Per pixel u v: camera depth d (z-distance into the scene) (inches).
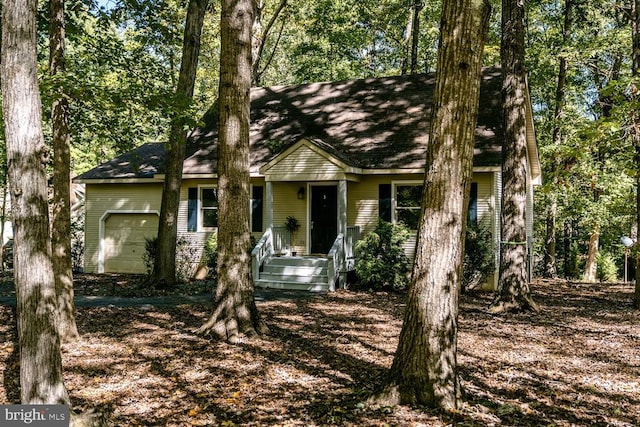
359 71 1189.1
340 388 234.8
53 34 327.9
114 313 422.6
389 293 568.4
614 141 317.7
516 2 458.6
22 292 173.9
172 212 581.9
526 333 360.5
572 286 696.4
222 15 346.9
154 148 862.5
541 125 983.0
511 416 197.9
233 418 200.4
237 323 336.2
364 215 655.1
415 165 604.1
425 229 205.6
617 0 738.2
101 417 188.7
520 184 455.5
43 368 174.1
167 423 196.7
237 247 341.7
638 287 480.1
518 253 452.4
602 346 323.0
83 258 800.9
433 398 201.5
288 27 1218.0
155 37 522.0
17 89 174.6
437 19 1029.2
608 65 916.0
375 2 1028.5
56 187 324.8
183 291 558.9
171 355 293.6
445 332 203.5
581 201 854.5
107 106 343.6
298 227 683.4
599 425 193.5
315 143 607.8
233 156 343.0
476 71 202.1
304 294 556.4
